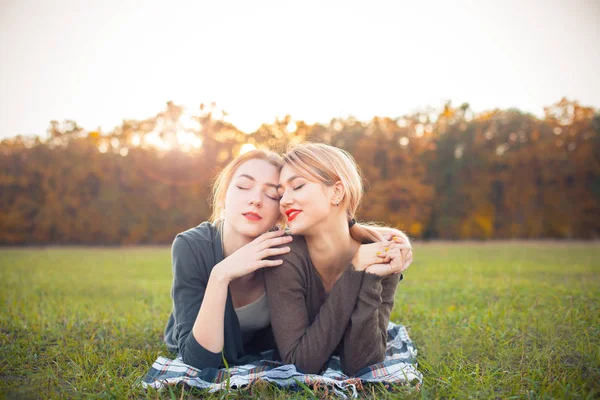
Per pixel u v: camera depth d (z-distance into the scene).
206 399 2.25
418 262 11.06
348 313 2.47
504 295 5.09
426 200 24.45
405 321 3.92
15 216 23.83
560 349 2.86
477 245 20.88
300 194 2.51
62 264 12.68
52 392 2.27
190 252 2.78
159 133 24.94
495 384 2.37
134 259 14.91
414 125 25.50
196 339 2.50
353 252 2.70
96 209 24.14
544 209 23.73
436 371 2.57
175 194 24.80
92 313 4.43
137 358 2.89
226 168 2.90
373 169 24.73
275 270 2.58
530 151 23.66
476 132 24.36
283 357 2.54
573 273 7.75
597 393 2.19
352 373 2.56
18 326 3.80
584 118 23.56
